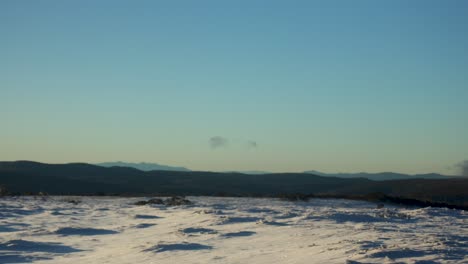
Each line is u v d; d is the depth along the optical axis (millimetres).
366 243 18812
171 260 17453
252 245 20609
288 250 18812
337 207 47781
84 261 17844
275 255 17781
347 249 17625
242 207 43688
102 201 52125
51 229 26234
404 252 16359
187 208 41531
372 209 45406
